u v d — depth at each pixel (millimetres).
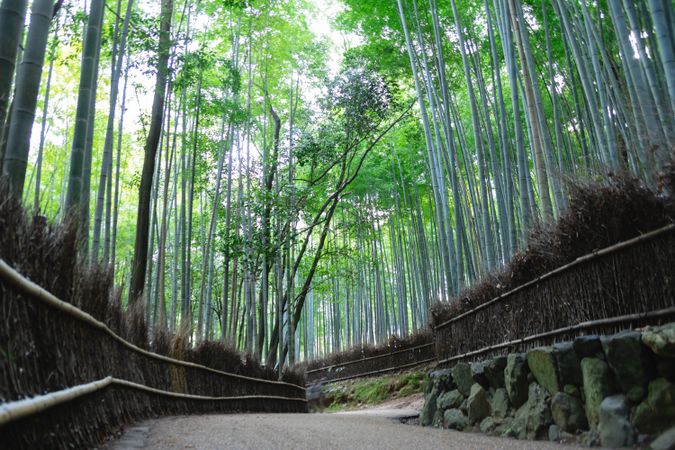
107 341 3320
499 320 4449
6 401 1605
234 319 12719
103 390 3008
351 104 11188
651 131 2939
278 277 10953
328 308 22625
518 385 3609
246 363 8203
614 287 2979
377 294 16047
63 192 11789
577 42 7223
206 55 8156
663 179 2682
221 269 15398
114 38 6316
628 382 2611
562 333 3447
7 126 3139
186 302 9148
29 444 1779
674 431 2266
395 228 17609
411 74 11195
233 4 7957
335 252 13008
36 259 2133
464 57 7891
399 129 14312
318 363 16031
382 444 2998
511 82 6320
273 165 11859
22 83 2881
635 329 2783
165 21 7645
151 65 7086
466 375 4742
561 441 2945
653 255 2697
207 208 14602
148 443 2799
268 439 3102
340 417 6105
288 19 11297
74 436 2277
